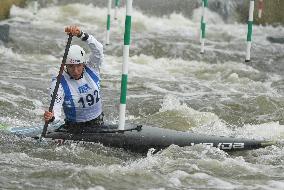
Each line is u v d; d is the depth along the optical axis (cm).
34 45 6203
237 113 3975
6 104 3819
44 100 4094
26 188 2220
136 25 8031
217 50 6588
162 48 6500
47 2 8431
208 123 3641
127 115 3875
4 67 5247
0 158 2606
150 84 4859
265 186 2330
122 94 2881
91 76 2911
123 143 2900
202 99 4341
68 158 2705
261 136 3322
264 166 2639
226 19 8919
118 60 6031
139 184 2322
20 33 6719
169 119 3694
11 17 7850
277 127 3544
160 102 4162
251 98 4238
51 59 5897
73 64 2827
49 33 6912
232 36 7719
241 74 5478
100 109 2989
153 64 6006
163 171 2495
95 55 2897
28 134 2986
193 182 2364
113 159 2738
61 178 2339
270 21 8925
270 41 7531
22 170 2434
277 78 5459
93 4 8531
